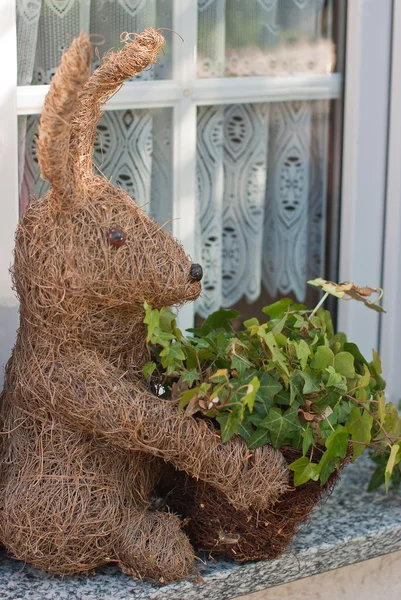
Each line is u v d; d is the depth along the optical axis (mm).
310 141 2477
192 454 1565
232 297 2477
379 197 2490
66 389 1552
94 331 1567
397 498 2133
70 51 1313
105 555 1655
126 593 1653
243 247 2461
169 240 1581
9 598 1628
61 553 1619
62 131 1378
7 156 1927
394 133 2439
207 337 1736
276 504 1687
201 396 1571
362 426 1673
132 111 2211
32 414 1626
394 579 2078
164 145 2270
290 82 2398
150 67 2207
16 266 1593
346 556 1919
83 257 1494
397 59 2398
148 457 1726
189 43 2234
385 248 2508
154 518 1692
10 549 1649
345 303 2502
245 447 1607
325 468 1653
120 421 1537
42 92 2037
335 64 2447
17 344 1690
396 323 2502
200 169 2354
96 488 1631
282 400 1663
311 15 2387
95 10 2100
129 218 1539
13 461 1659
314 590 1959
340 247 2520
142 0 2145
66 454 1623
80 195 1518
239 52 2322
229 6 2285
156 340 1562
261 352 1704
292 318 1822
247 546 1736
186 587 1690
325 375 1674
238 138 2389
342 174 2480
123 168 2232
